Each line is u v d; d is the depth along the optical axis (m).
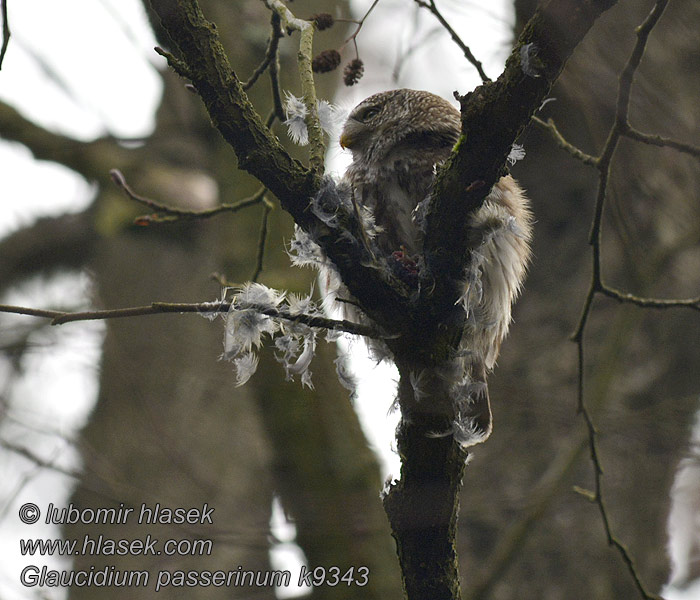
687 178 10.35
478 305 6.00
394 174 8.43
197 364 13.55
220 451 12.77
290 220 10.74
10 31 5.82
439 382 5.69
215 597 11.65
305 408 10.20
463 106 5.10
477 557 10.52
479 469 10.84
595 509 10.35
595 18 4.78
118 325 13.90
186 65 5.16
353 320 7.72
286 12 6.09
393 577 9.78
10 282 15.72
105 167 14.83
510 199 7.85
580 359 7.65
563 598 10.08
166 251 14.95
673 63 10.41
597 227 6.93
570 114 11.52
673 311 11.07
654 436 10.24
